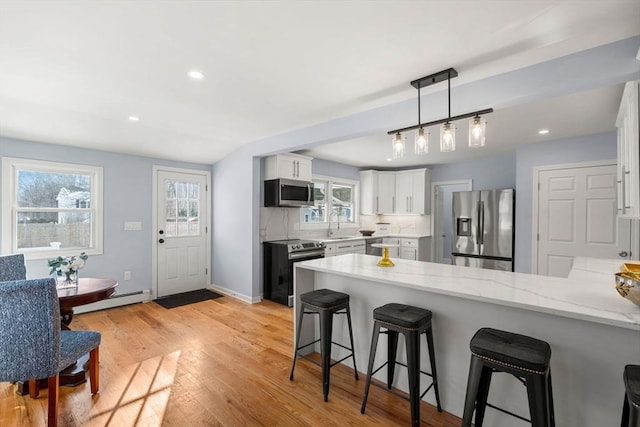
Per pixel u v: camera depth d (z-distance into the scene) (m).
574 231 4.03
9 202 3.41
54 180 3.76
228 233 4.84
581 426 1.57
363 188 6.41
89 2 1.48
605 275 2.24
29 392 2.17
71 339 2.05
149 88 2.52
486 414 1.85
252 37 1.78
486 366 1.53
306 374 2.49
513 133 3.84
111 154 4.15
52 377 1.77
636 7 1.48
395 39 1.79
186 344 3.02
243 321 3.65
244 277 4.52
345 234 6.16
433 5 1.50
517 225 4.47
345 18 1.60
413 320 1.84
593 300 1.60
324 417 1.97
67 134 3.53
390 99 2.72
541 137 4.04
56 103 2.85
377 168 6.70
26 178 3.57
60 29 1.71
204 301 4.44
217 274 5.08
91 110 3.03
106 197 4.10
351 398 2.17
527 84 2.10
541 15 1.56
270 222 4.80
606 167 3.81
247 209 4.48
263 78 2.32
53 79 2.36
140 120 3.34
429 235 6.22
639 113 1.94
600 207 3.86
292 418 1.96
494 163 5.57
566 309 1.45
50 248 3.72
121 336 3.20
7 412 1.99
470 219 5.01
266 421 1.93
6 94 2.64
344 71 2.20
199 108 2.98
